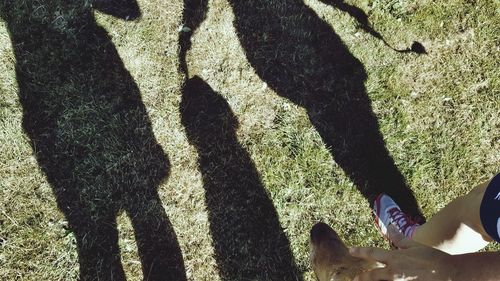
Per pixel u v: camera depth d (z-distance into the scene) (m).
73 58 2.73
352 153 2.73
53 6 2.75
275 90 2.76
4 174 2.63
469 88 2.78
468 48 2.80
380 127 2.75
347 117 2.76
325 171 2.72
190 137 2.71
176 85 2.75
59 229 2.62
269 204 2.68
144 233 2.64
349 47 2.79
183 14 2.78
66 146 2.67
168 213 2.66
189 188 2.68
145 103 2.72
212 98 2.75
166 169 2.69
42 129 2.67
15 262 2.58
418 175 2.72
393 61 2.79
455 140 2.76
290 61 2.78
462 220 1.71
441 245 1.85
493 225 1.50
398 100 2.77
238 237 2.65
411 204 2.71
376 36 2.79
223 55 2.78
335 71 2.78
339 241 2.07
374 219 2.69
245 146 2.72
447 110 2.77
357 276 1.42
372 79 2.78
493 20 2.81
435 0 2.83
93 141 2.69
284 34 2.79
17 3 2.73
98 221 2.63
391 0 2.81
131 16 2.77
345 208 2.70
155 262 2.62
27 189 2.63
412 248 1.28
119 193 2.66
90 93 2.71
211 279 2.63
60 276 2.59
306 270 2.64
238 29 2.79
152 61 2.75
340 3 2.81
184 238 2.65
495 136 2.76
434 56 2.79
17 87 2.69
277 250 2.65
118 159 2.68
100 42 2.75
